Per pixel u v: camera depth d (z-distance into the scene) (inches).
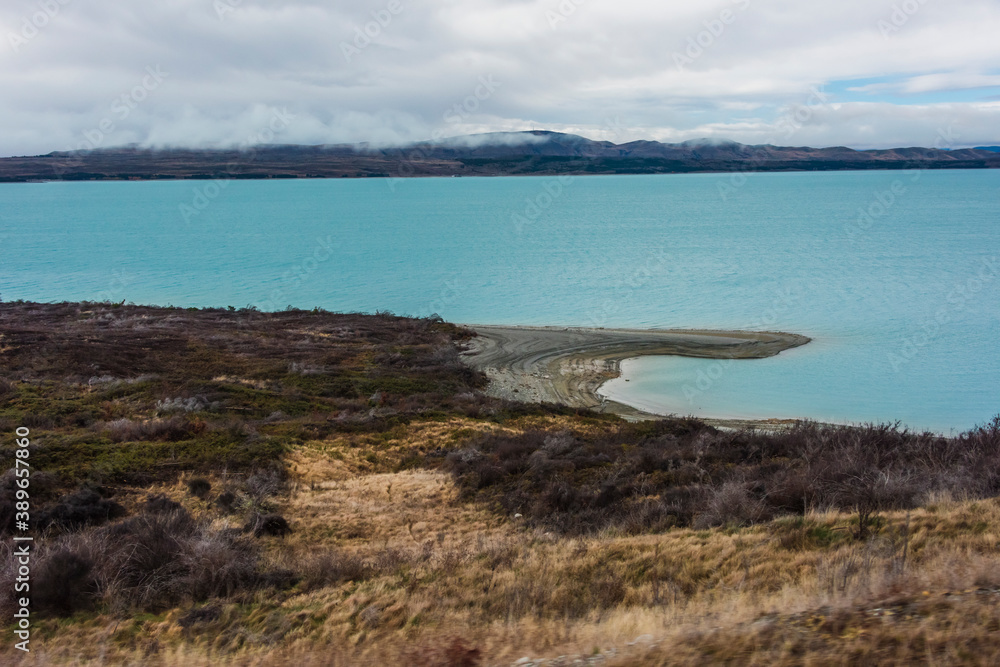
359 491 776.9
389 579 442.6
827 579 323.9
